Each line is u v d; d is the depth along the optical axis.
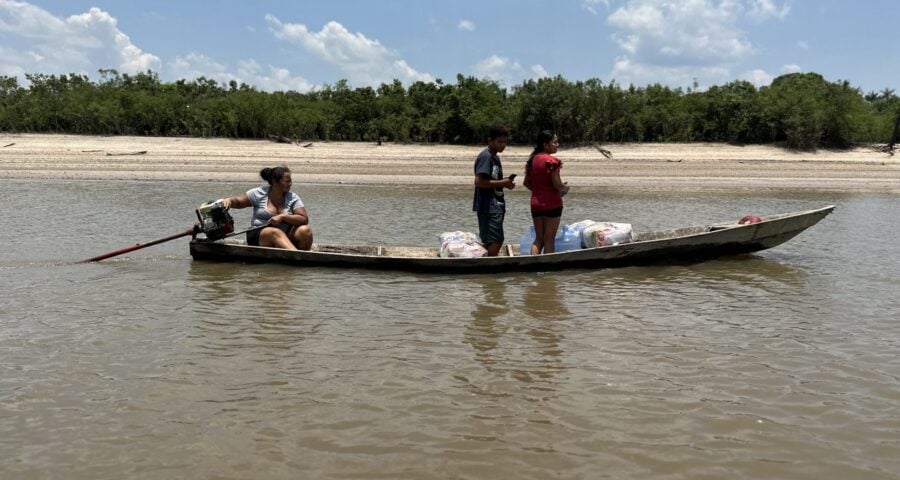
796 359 5.73
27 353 5.79
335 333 6.41
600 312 7.18
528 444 4.23
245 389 5.05
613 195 20.70
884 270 9.44
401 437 4.31
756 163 27.48
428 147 30.92
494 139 9.23
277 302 7.51
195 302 7.49
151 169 24.78
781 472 3.90
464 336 6.34
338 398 4.90
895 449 4.17
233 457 4.05
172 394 4.96
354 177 23.81
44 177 22.86
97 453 4.09
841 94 30.62
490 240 9.48
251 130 32.22
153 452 4.11
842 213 16.58
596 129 31.53
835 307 7.43
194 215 15.16
